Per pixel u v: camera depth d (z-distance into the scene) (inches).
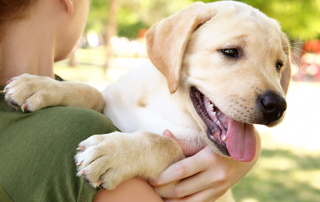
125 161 20.6
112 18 177.2
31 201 18.9
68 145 19.5
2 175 19.3
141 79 26.5
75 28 25.0
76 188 19.1
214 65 24.2
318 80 207.9
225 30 24.6
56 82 23.4
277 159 71.5
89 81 140.8
